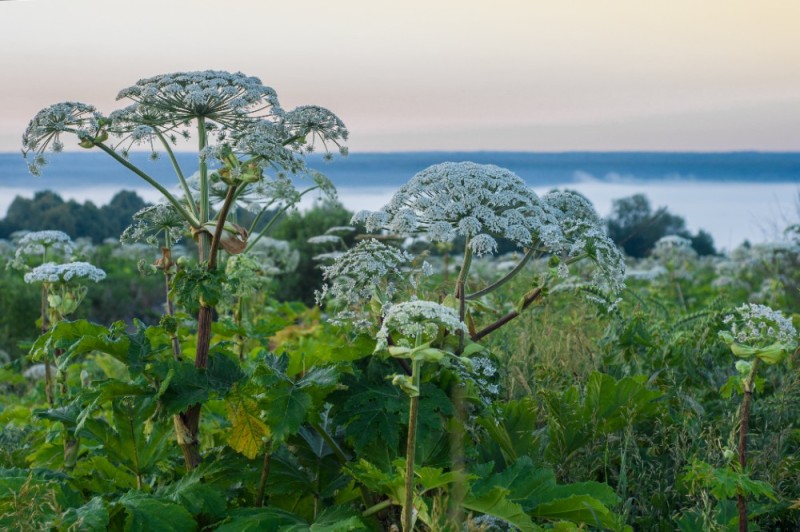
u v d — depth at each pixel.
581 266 8.09
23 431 5.28
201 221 3.62
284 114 3.69
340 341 4.59
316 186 5.30
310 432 3.94
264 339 5.67
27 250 6.85
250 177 3.28
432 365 3.71
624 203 21.11
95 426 3.81
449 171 3.84
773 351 3.35
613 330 5.36
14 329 12.48
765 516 4.12
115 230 35.81
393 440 3.45
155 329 3.78
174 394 3.44
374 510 3.46
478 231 3.56
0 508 2.97
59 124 3.34
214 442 4.60
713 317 5.22
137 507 3.18
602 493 3.40
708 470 3.45
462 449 3.29
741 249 13.90
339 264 3.67
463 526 2.96
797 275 11.34
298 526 3.22
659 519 3.99
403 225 3.60
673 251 14.38
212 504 3.31
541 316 6.04
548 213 3.99
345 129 3.76
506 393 4.83
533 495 3.43
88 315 15.20
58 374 4.96
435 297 4.22
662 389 5.11
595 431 4.34
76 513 3.01
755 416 4.80
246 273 5.60
